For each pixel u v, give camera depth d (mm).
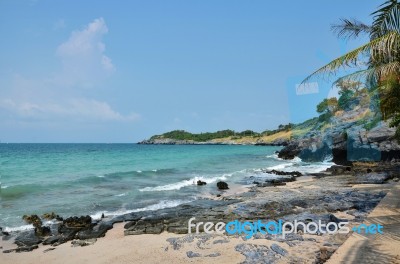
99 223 11117
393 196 12812
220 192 18047
